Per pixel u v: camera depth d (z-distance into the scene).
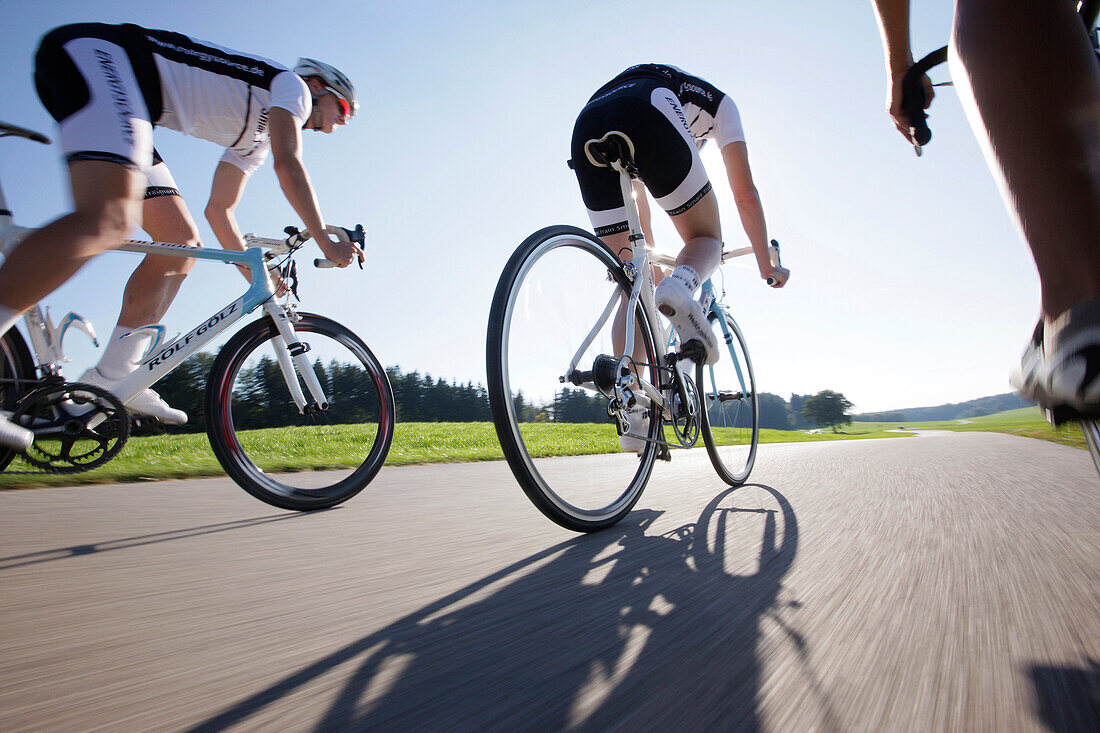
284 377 2.40
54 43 1.76
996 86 0.74
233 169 2.59
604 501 1.94
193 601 1.19
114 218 1.70
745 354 3.03
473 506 2.39
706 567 1.40
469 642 0.97
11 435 1.73
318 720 0.72
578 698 0.78
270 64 2.29
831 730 0.70
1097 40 0.91
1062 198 0.68
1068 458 4.53
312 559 1.53
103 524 2.04
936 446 6.88
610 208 2.24
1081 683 0.82
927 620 1.05
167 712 0.74
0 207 1.81
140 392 2.05
